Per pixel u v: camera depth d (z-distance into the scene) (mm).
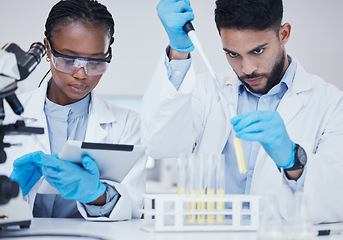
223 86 2557
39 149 2375
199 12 4621
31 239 1499
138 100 4930
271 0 1927
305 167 1999
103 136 2449
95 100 2527
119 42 4672
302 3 4523
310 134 2314
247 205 2221
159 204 1623
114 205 2088
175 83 2170
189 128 2238
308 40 4535
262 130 1840
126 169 2035
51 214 2410
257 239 1358
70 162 1929
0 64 1611
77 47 2098
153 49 4684
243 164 1589
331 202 1993
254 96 2467
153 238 1475
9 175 2295
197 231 1633
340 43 4512
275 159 1953
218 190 1731
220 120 2453
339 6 4520
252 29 1913
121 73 4668
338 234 1780
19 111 1743
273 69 2104
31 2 4637
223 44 2025
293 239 1318
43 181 2086
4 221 1572
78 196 1931
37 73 4512
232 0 1920
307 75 2494
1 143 1669
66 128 2453
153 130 2174
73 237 1569
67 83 2174
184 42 2090
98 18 2162
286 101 2361
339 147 2191
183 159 1718
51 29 2141
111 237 1486
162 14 2092
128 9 4672
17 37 4633
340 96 2393
